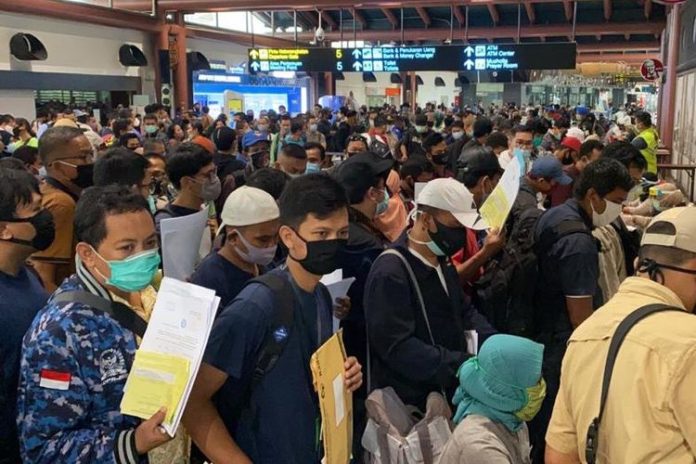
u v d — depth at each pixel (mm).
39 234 1981
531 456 2893
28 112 13922
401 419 2277
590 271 2797
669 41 15656
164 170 4516
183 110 16609
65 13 14305
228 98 18656
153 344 1553
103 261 1678
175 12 17906
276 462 1745
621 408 1482
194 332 1540
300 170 4875
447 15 25281
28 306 1934
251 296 1745
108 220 1660
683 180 11633
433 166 5461
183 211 3514
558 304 2914
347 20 26641
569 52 13344
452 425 2262
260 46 23156
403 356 2305
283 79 23234
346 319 2680
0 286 1902
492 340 2076
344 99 23422
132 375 1547
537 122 8391
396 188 3887
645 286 1621
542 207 4590
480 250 3186
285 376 1749
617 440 1491
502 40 29328
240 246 2539
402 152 8172
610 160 2959
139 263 1679
